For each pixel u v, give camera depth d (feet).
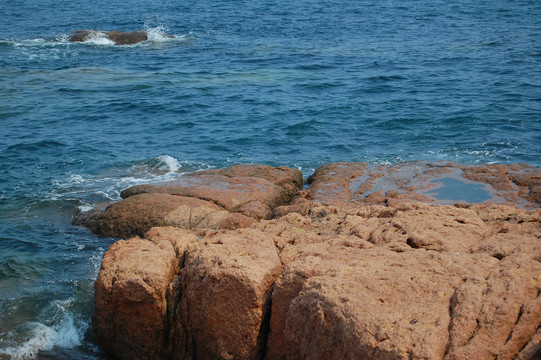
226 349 26.66
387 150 56.03
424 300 22.91
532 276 23.20
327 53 101.60
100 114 69.56
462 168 45.55
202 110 70.64
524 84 76.89
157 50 106.42
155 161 53.78
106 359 29.25
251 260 27.09
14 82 83.15
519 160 51.67
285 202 44.09
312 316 23.71
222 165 53.42
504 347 20.75
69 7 161.68
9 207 45.24
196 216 39.37
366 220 32.04
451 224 29.71
